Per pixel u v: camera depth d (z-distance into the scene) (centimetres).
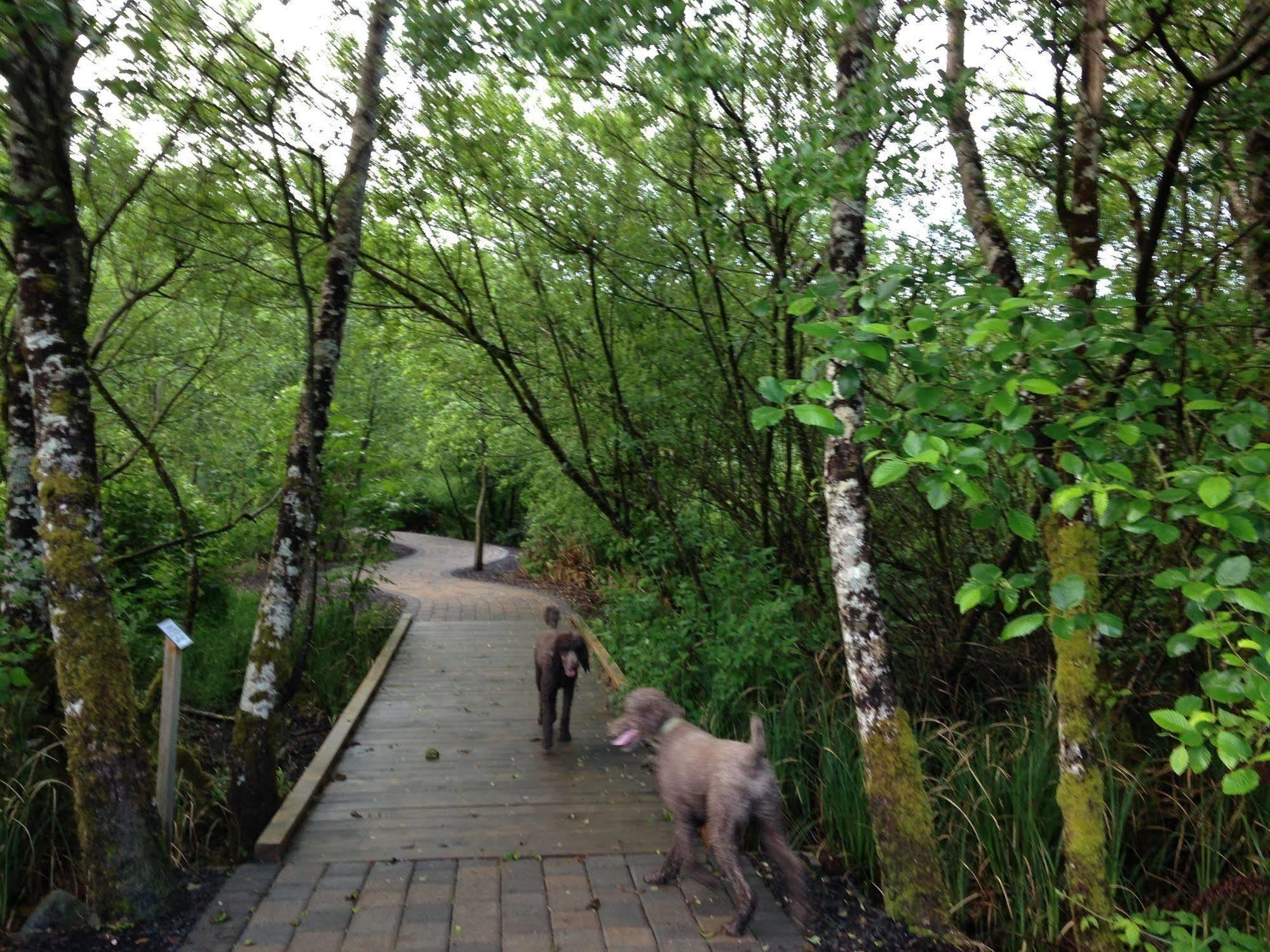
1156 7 479
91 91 493
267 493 994
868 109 471
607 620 1177
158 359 1058
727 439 929
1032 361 350
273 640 563
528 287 1054
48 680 598
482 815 582
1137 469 477
